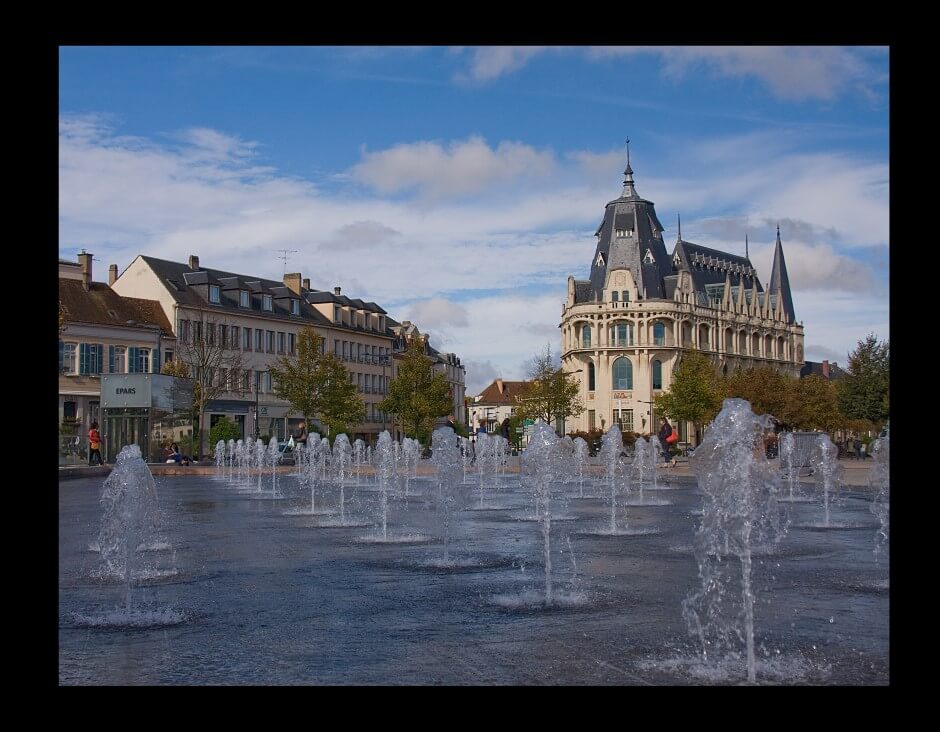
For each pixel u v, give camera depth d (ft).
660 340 382.42
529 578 39.17
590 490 108.78
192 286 264.52
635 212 392.27
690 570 41.27
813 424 282.36
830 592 35.04
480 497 95.55
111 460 162.91
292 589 36.63
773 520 62.90
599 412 381.40
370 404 341.00
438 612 31.40
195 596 35.14
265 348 284.20
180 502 91.76
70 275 229.04
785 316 474.49
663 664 23.89
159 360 236.43
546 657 24.75
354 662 24.40
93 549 51.16
